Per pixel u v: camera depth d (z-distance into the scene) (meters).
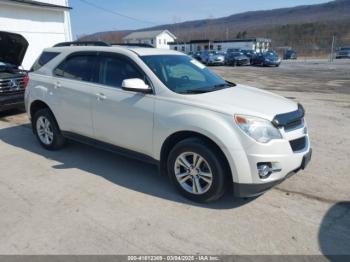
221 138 3.35
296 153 3.53
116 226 3.28
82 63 4.82
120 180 4.34
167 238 3.09
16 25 12.43
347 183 4.17
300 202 3.72
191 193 3.73
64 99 4.91
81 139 4.93
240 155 3.31
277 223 3.31
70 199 3.84
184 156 3.73
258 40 57.12
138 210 3.59
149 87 3.96
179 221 3.37
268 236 3.11
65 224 3.32
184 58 4.78
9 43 8.69
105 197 3.88
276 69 26.44
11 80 7.66
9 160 5.08
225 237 3.10
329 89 13.30
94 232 3.19
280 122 3.41
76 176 4.47
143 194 3.95
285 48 60.97
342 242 3.01
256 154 3.28
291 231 3.18
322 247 2.95
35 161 5.03
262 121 3.36
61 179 4.38
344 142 5.78
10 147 5.71
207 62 32.09
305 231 3.18
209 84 4.38
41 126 5.52
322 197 3.83
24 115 8.22
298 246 2.96
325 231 3.18
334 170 4.56
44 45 13.70
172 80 4.04
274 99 4.00
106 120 4.40
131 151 4.30
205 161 3.53
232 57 32.00
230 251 2.91
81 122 4.78
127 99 4.10
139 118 4.00
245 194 3.42
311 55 56.94
